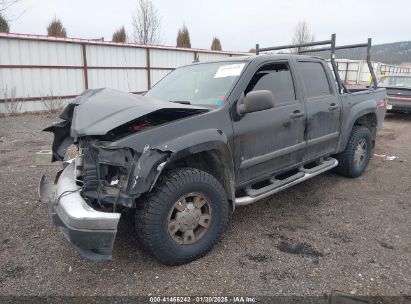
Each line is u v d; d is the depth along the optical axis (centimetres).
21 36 1352
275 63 407
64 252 332
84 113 304
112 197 280
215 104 350
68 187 298
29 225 385
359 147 544
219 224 328
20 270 304
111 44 1659
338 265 309
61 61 1501
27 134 968
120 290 278
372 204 451
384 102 610
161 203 287
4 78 1349
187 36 2561
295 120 409
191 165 340
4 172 583
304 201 461
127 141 278
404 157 697
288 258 321
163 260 300
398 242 350
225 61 412
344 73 2870
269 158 381
